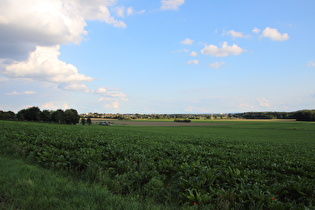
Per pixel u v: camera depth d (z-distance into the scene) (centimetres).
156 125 13000
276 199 579
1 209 470
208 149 1998
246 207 577
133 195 621
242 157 1389
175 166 969
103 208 484
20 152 1173
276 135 6588
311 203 605
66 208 476
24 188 583
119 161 938
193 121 18488
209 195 614
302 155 1892
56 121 10944
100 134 3225
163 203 592
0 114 10288
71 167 897
